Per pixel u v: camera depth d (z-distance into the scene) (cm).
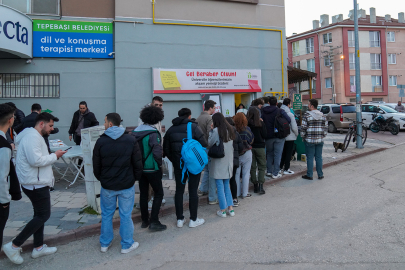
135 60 970
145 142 429
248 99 1123
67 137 942
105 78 968
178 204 464
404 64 3725
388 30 3681
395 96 3716
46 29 925
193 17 1027
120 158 372
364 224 443
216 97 1043
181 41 1012
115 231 455
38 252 375
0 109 315
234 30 1070
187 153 431
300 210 517
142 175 442
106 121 397
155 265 351
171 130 458
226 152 490
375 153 1042
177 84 998
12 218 474
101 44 961
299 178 745
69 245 411
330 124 1733
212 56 1044
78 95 951
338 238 400
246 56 1083
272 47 1114
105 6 969
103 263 361
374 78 3656
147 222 466
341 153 1012
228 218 496
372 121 1627
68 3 945
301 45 3916
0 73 911
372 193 593
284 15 1130
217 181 496
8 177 328
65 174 714
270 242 397
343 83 3566
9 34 824
